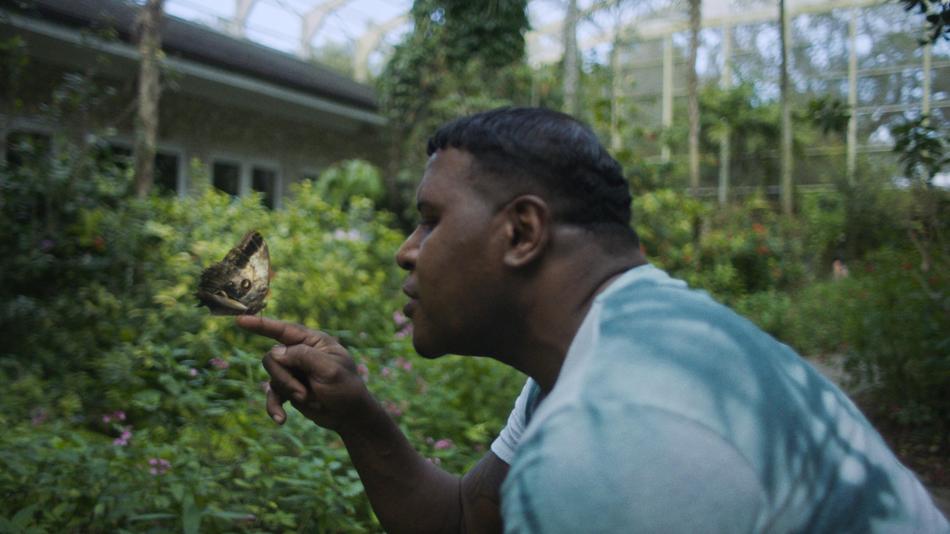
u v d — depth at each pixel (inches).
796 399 29.5
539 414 28.7
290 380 45.4
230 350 194.5
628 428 26.5
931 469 188.5
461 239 35.0
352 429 47.4
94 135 270.7
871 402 245.1
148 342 182.9
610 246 35.2
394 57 546.9
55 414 169.6
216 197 276.2
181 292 210.1
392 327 235.5
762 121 973.2
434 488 50.3
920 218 231.1
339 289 236.2
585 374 28.6
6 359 197.3
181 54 386.3
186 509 90.7
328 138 529.7
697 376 28.0
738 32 1026.7
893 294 236.2
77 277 236.2
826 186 932.6
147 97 285.1
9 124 271.6
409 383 164.7
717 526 25.9
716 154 1032.8
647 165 517.0
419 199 37.1
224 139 449.4
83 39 291.9
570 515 25.6
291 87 449.4
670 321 30.2
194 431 126.2
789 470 27.7
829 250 654.5
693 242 480.1
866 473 29.5
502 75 547.5
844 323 307.0
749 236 510.9
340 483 111.3
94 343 208.8
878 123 905.5
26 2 294.8
